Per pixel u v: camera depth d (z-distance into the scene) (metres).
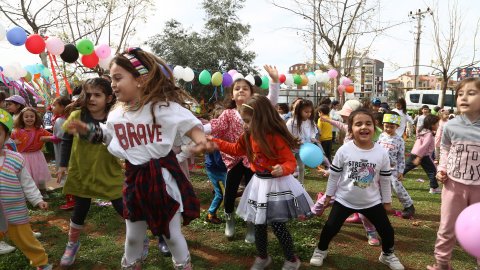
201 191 5.88
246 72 19.39
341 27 12.64
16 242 2.93
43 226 4.24
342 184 3.23
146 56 2.25
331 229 3.19
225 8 19.38
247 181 3.67
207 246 3.66
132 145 2.24
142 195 2.20
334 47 12.94
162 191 2.19
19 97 6.73
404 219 4.63
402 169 4.63
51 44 5.32
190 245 3.67
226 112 3.70
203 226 4.14
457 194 2.88
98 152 3.09
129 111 2.25
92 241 3.73
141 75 2.21
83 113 3.10
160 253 3.45
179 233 2.31
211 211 4.20
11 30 5.06
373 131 3.20
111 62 2.22
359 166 3.14
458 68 15.68
